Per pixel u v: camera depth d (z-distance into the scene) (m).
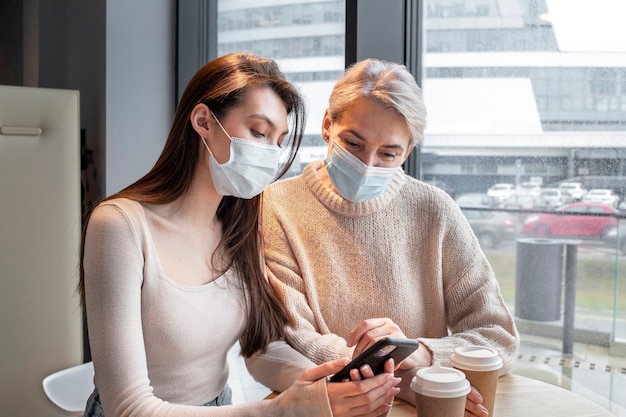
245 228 1.43
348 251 1.68
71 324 2.33
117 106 2.63
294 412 1.16
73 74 2.73
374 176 1.57
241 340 1.53
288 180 1.79
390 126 1.52
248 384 2.39
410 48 2.22
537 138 2.09
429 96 2.26
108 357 1.17
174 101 2.85
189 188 1.36
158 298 1.28
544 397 1.44
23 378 2.27
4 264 2.23
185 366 1.33
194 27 2.82
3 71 3.09
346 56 2.20
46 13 2.77
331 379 1.21
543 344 2.10
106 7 2.56
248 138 1.32
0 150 2.21
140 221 1.27
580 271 2.04
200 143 1.35
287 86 1.36
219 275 1.40
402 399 1.45
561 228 2.06
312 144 2.58
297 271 1.68
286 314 1.57
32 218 2.26
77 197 2.34
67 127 2.31
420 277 1.71
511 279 2.15
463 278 1.68
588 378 2.03
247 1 2.75
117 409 1.15
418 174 2.27
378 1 2.16
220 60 1.35
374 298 1.66
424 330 1.69
